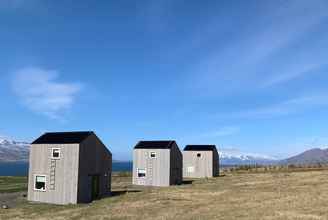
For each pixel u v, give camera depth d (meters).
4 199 44.97
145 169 63.91
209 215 28.84
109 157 47.44
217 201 36.97
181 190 49.66
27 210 36.84
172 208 33.47
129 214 31.22
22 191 52.84
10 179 77.31
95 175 44.62
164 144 64.25
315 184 48.16
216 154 82.75
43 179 43.44
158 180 62.44
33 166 44.25
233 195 41.22
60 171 42.59
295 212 28.48
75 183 41.66
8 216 33.22
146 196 43.62
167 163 62.25
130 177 81.94
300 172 74.75
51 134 46.53
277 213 28.23
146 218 28.94
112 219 29.23
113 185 63.69
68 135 44.88
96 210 34.62
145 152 64.31
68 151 42.59
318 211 28.64
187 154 82.12
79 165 42.09
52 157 43.31
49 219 30.66
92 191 44.19
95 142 44.94
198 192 46.25
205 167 80.12
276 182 54.34
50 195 42.59
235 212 29.61
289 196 37.66
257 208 31.09
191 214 29.70
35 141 45.16
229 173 89.44
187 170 81.69
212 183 60.81
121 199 42.31
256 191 44.06
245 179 64.69
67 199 41.69
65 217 31.38
